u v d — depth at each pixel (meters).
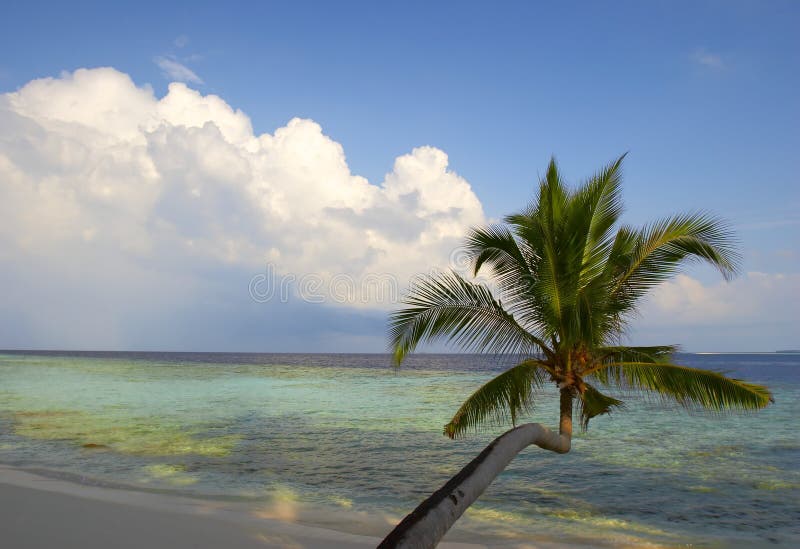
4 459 13.94
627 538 8.82
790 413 26.53
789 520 9.94
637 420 24.28
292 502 10.46
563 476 13.52
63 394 32.88
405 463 14.70
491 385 8.27
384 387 42.88
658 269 8.45
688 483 12.80
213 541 7.62
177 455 15.10
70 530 7.79
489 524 9.56
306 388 41.31
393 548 2.65
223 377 53.66
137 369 65.75
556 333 8.02
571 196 8.20
